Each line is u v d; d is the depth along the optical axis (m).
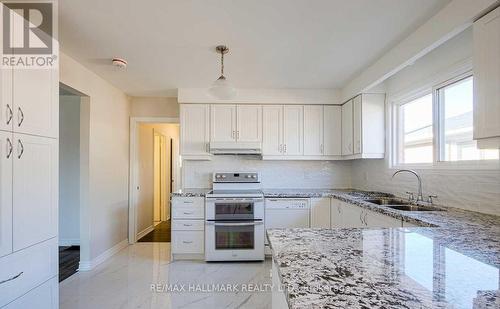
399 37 2.27
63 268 3.14
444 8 1.82
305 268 0.91
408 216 1.84
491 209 1.89
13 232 1.55
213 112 3.75
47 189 1.81
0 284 1.47
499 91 1.42
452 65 2.22
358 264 0.95
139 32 2.17
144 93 4.02
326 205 3.42
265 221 3.38
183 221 3.38
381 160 3.32
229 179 3.91
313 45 2.41
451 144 2.33
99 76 3.25
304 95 3.76
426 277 0.84
